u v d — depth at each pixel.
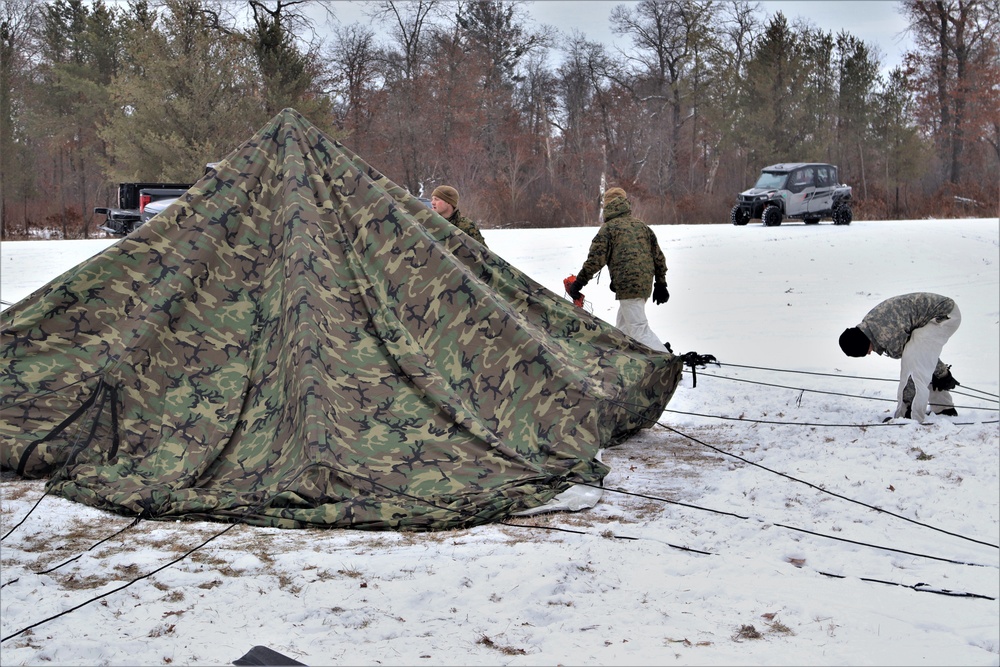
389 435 6.84
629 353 8.62
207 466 6.64
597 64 61.22
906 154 54.75
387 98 53.72
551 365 7.58
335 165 8.19
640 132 59.41
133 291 7.48
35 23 48.25
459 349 7.62
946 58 55.06
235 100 42.34
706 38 58.69
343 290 7.61
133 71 45.22
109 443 6.82
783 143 56.25
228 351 7.35
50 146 47.59
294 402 6.80
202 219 7.75
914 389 9.20
